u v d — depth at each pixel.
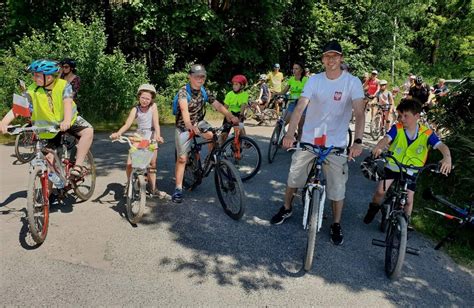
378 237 4.71
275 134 7.40
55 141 4.57
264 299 3.46
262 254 4.18
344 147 4.29
